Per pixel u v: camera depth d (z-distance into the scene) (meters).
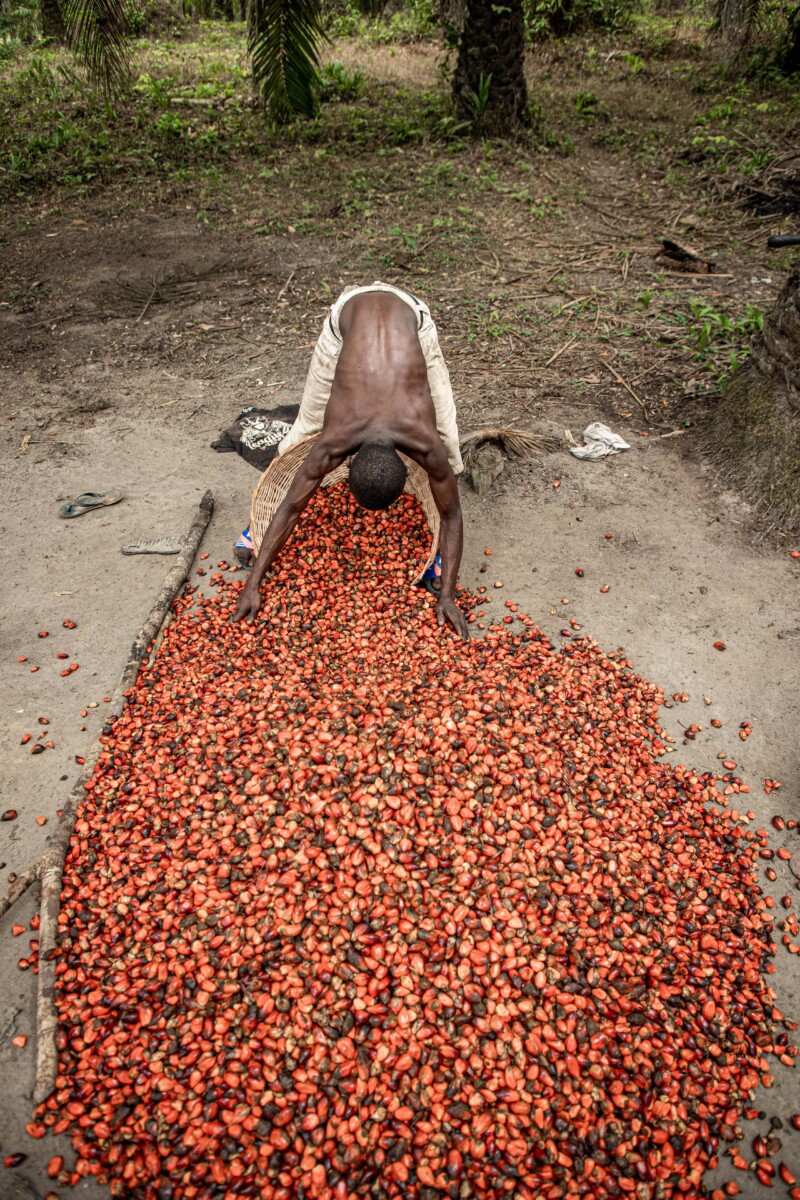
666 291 7.80
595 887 2.87
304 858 2.80
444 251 8.70
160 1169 2.30
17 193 10.50
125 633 4.23
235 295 7.92
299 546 4.46
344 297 4.12
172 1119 2.36
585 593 4.54
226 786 3.10
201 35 18.16
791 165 10.42
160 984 2.62
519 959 2.62
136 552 4.75
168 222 9.64
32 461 5.60
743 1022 2.70
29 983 2.79
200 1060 2.46
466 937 2.66
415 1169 2.29
